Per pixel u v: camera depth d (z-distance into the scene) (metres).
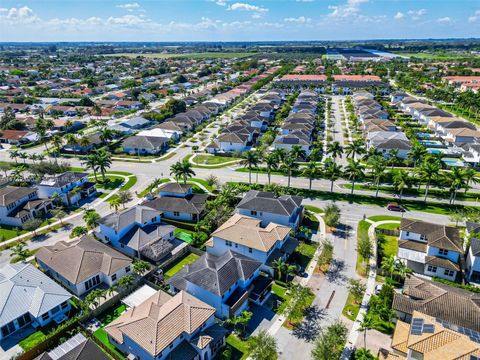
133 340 47.09
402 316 55.53
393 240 79.25
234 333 54.72
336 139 153.00
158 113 188.62
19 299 56.44
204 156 135.62
